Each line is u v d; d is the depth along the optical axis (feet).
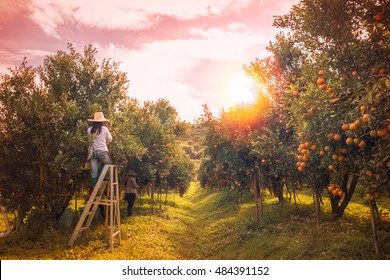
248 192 78.84
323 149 23.47
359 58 21.97
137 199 75.87
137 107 59.00
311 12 22.18
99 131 33.06
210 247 36.17
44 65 41.11
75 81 42.45
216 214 60.03
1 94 33.86
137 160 57.62
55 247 28.73
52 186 34.63
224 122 46.29
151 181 65.87
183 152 103.40
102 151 32.58
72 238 29.27
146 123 59.57
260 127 44.27
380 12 20.77
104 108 42.60
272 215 42.83
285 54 45.03
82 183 39.42
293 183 36.47
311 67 26.12
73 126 37.78
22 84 35.42
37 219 33.27
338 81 22.04
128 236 35.42
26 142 33.35
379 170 19.36
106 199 33.96
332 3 21.40
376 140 21.31
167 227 45.14
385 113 17.92
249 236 36.04
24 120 34.09
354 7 21.56
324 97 22.58
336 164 22.76
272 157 36.65
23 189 32.91
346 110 20.42
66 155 34.42
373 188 19.70
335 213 37.40
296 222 36.76
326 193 58.65
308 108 24.25
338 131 22.18
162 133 60.18
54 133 34.55
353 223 33.76
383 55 20.83
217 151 52.08
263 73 45.47
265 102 44.32
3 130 32.83
